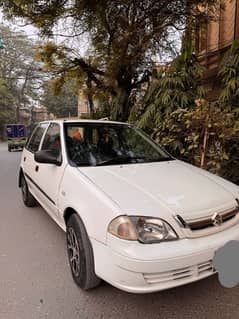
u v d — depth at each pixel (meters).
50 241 3.57
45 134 4.11
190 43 6.21
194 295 2.44
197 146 4.59
